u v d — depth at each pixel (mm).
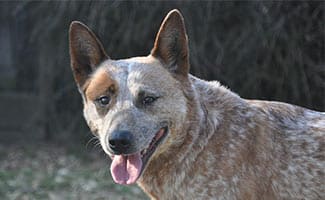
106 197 10703
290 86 12531
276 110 6109
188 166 5793
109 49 13539
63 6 13508
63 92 14633
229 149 5781
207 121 5852
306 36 12117
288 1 11930
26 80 15617
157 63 5902
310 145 5914
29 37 15156
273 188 5855
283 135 5965
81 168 12891
